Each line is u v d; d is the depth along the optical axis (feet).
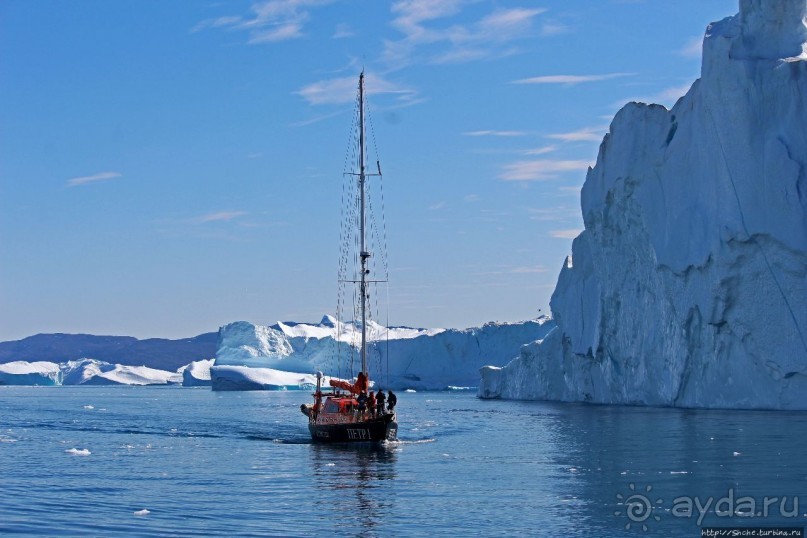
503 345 581.12
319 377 183.62
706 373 250.98
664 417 220.02
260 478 125.59
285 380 624.59
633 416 228.63
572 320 330.13
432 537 88.12
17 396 554.05
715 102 245.04
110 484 120.88
